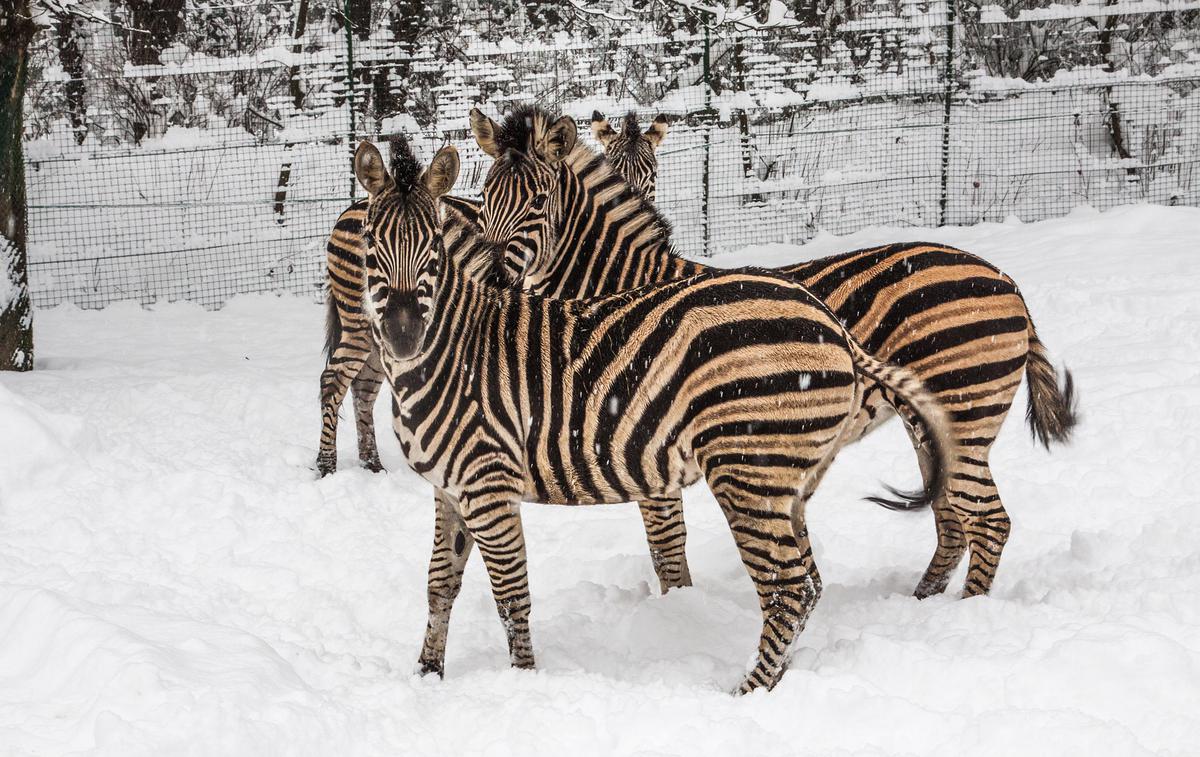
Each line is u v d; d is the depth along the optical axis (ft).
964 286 14.70
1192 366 23.39
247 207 44.39
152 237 42.63
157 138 47.29
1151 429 20.74
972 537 15.17
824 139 48.49
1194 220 37.42
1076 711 11.22
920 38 45.62
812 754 11.15
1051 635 12.86
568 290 17.46
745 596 16.33
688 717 11.78
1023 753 10.75
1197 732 10.98
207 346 31.55
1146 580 14.53
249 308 37.14
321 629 15.47
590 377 12.83
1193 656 11.89
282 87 46.78
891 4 46.11
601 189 17.19
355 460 22.38
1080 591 14.48
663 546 16.08
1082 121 51.55
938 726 11.33
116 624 13.37
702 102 41.98
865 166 47.65
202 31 47.62
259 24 47.78
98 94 48.24
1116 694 11.65
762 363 12.32
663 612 14.96
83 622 13.10
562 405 12.91
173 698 11.18
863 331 15.05
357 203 21.03
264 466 21.34
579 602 16.08
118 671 11.73
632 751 11.50
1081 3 47.34
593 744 11.62
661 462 12.89
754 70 43.39
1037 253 35.19
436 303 13.16
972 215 45.42
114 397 24.38
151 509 19.04
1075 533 16.88
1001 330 14.73
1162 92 50.80
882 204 45.78
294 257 41.91
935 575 15.92
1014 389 15.06
